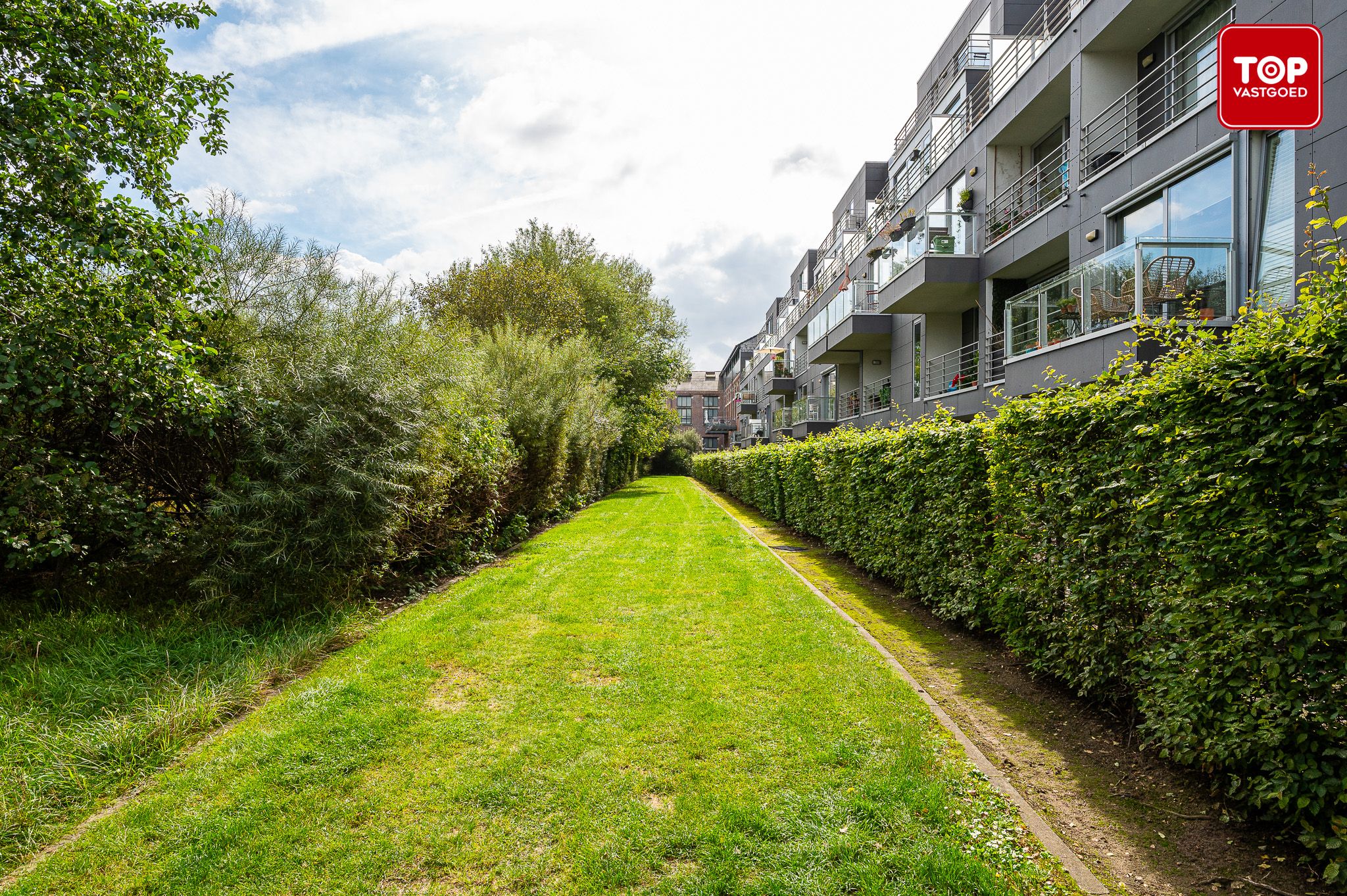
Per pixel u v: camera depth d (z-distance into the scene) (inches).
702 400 3467.0
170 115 209.2
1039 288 366.9
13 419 177.3
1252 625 97.6
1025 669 182.1
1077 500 148.0
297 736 134.5
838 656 182.9
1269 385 96.6
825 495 393.7
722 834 99.6
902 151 813.9
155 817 106.6
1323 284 98.3
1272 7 272.1
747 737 133.3
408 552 276.7
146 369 182.7
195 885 91.0
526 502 482.3
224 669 165.6
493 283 792.9
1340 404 89.9
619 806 108.8
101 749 124.3
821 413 935.7
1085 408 144.3
